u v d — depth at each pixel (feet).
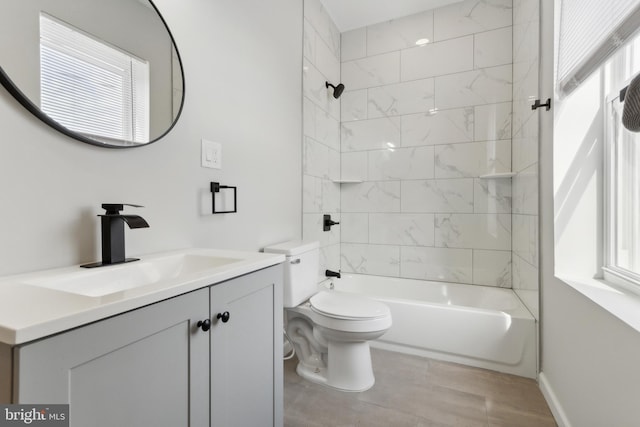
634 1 2.85
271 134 6.34
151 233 3.88
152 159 3.89
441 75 8.79
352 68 9.84
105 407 1.85
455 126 8.64
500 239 8.21
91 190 3.25
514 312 6.25
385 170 9.47
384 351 7.00
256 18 5.86
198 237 4.57
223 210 5.05
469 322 6.33
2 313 1.64
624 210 4.12
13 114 2.66
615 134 4.29
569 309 4.32
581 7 4.02
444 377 5.90
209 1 4.75
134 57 3.62
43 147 2.86
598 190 4.62
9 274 2.63
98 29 3.26
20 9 2.67
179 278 2.48
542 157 5.58
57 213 2.96
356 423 4.65
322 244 8.72
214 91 4.85
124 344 1.95
